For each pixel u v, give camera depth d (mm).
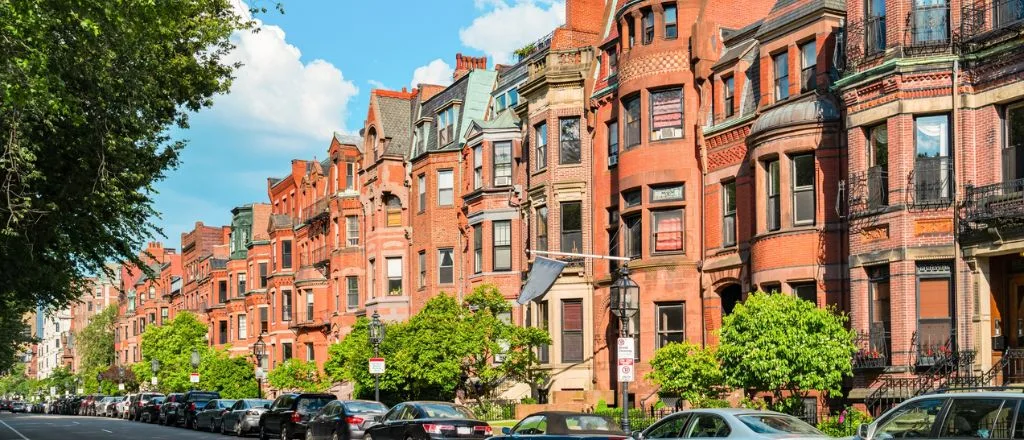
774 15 34000
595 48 42531
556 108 43188
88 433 47062
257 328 79812
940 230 26484
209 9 31969
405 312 55375
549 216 43094
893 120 27172
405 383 42969
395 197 57312
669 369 29766
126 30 23641
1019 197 24578
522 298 37625
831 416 28219
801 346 25719
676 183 37406
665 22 38188
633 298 24750
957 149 26281
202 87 31766
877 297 28000
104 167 26906
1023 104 25375
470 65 58875
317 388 60688
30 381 170125
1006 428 14023
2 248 27516
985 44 25844
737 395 33375
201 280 96875
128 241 31953
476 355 41625
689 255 36938
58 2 21859
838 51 31156
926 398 15305
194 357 65188
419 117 56625
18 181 25578
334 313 62875
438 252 52375
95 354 126500
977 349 25641
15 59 20969
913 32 26922
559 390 42156
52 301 33531
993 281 26016
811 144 30734
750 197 34156
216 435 44656
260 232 81812
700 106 36844
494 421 39219
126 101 26562
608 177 41125
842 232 30016
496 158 48000
